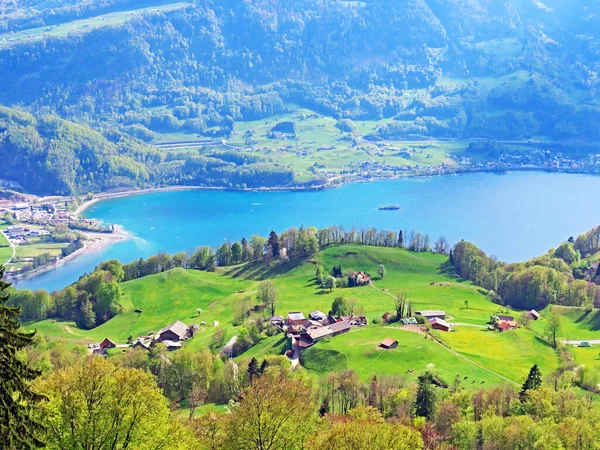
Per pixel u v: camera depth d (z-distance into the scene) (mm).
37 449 55531
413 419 146250
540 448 118750
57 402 69938
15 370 48281
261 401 81000
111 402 72875
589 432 123375
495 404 152750
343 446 75688
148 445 73188
